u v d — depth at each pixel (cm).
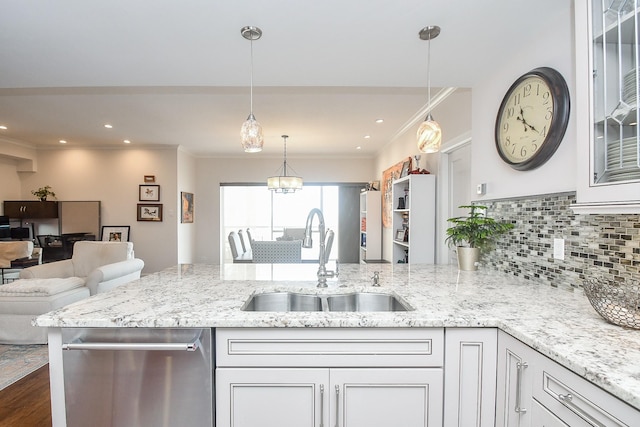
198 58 197
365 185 691
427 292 154
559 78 151
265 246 376
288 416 118
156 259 591
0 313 283
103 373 118
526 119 171
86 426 120
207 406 117
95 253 390
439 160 335
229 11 151
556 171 155
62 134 502
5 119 421
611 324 108
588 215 141
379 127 459
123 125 451
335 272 193
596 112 114
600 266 135
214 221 681
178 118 416
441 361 117
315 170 691
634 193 98
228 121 429
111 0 142
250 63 204
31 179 589
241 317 117
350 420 117
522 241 186
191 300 140
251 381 117
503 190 196
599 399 77
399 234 416
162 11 151
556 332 101
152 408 118
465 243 239
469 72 211
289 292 167
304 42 179
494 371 117
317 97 339
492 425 117
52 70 212
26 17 154
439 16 156
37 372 239
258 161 686
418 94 330
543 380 94
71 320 115
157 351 117
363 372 117
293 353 117
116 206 591
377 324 115
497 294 149
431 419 117
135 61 200
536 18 157
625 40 107
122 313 121
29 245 451
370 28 166
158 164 591
